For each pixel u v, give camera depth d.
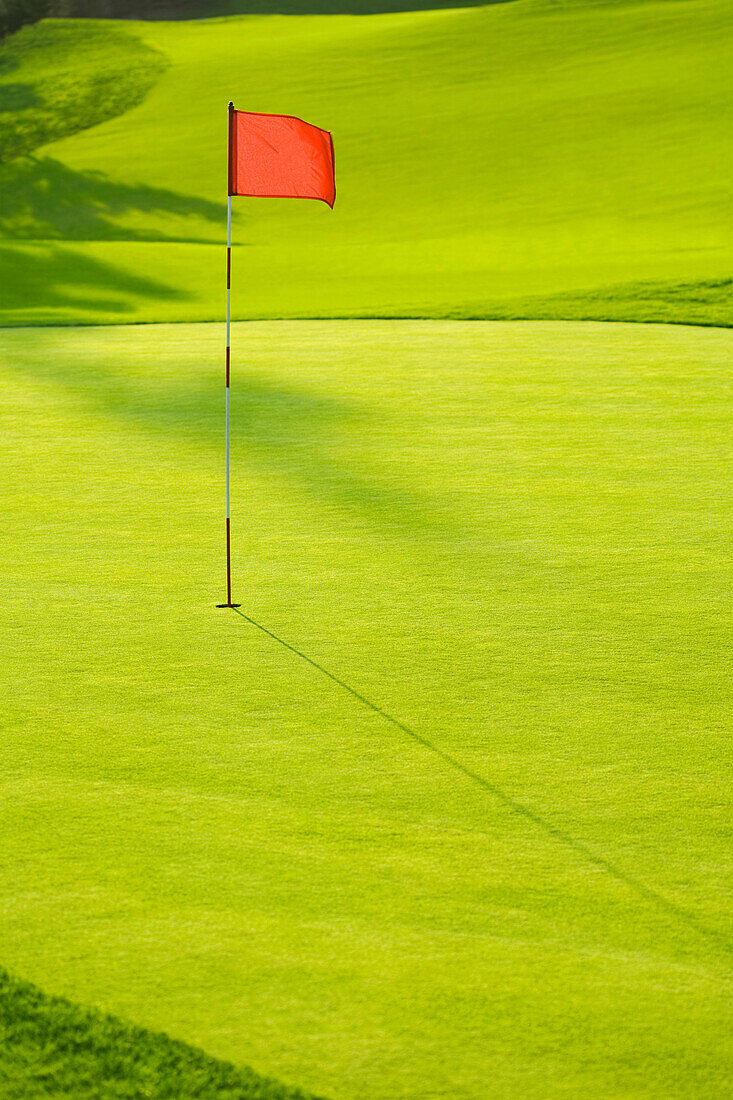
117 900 4.61
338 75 64.44
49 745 5.90
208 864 4.86
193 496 10.73
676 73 56.84
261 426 13.45
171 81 67.62
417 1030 3.94
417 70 63.22
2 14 77.44
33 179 54.94
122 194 52.78
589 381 15.53
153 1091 3.65
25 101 65.88
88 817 5.21
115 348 18.67
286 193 8.16
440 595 8.17
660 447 12.39
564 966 4.25
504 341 18.55
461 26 69.31
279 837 5.06
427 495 10.75
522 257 35.06
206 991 4.11
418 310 23.19
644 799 5.40
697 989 4.14
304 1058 3.81
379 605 7.98
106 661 7.00
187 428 13.41
